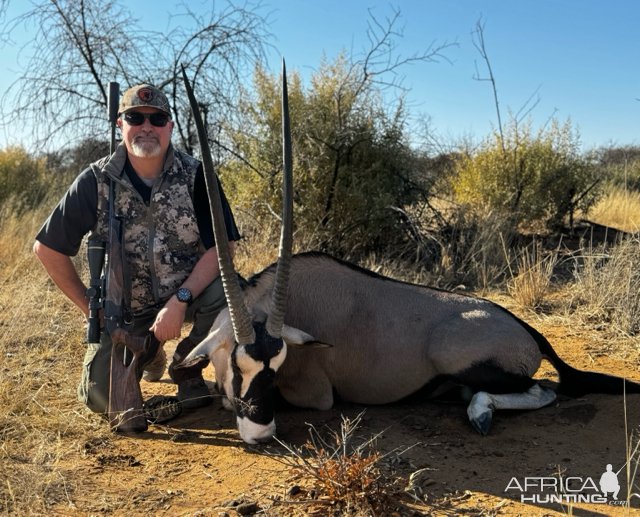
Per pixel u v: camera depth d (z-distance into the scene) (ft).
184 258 14.80
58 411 13.60
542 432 13.10
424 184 31.86
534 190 33.47
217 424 13.78
